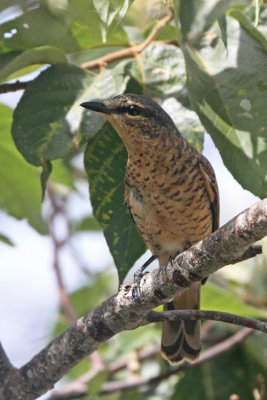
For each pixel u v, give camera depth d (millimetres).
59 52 10164
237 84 9680
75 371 16141
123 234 10461
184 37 8953
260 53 9922
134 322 9242
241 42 10023
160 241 12203
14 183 14125
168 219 11812
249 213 7523
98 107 10102
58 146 9984
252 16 10539
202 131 10070
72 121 10094
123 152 11141
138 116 11047
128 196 11859
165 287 8711
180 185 11547
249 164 9102
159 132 11273
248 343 13648
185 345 12172
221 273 14125
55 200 16297
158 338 13922
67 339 9430
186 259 8375
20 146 9992
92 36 10453
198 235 12094
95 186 10523
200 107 9164
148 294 8898
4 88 10750
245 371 13750
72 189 14734
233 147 9188
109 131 10977
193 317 9195
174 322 12242
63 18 8781
